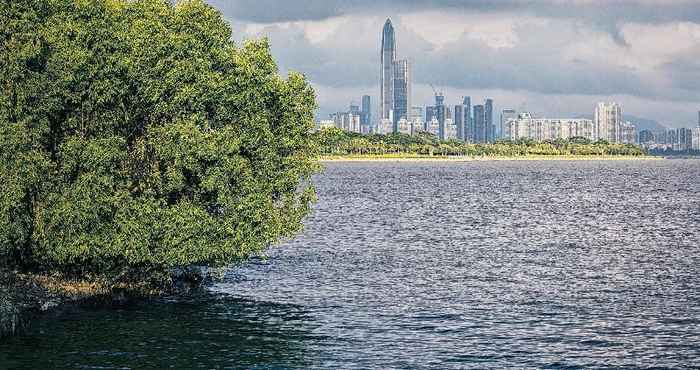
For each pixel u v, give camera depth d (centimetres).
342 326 4988
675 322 5209
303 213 5503
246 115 5188
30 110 4622
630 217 13150
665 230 11069
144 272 5578
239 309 5359
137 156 5053
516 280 6800
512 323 5153
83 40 4753
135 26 4928
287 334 4738
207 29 5250
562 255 8450
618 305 5747
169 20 5234
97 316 4912
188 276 6147
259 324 4966
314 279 6669
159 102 4934
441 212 13950
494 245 9294
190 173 5134
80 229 4778
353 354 4350
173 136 4875
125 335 4534
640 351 4509
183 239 4975
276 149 5419
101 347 4278
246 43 5447
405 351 4438
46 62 4709
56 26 4675
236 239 5119
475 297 6012
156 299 5509
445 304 5734
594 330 4978
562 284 6619
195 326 4822
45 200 4762
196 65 5034
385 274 7019
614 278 6925
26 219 4659
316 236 9931
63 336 4453
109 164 4800
